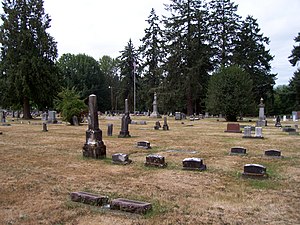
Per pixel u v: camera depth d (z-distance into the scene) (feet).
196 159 35.47
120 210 20.59
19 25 157.17
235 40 212.23
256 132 71.51
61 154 45.60
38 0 162.09
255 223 18.83
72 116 119.34
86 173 32.78
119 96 289.53
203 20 199.82
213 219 19.44
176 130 94.89
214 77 155.63
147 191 25.88
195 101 212.64
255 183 29.01
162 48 209.67
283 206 22.17
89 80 299.58
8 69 152.56
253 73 214.28
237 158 43.37
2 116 135.44
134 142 61.46
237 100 146.10
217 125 120.06
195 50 190.80
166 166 37.06
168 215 20.02
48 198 23.59
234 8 212.43
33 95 155.12
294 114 169.27
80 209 20.98
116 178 30.58
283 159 42.93
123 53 281.13
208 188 27.04
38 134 78.48
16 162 38.50
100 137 43.62
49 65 161.27
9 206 21.70
